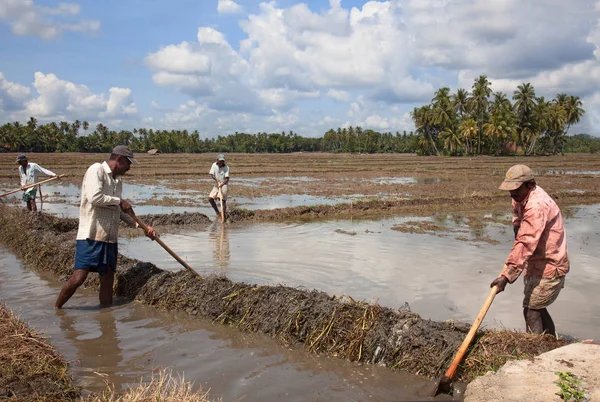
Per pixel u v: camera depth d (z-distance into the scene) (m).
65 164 40.59
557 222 4.38
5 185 23.05
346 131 152.12
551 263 4.41
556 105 91.00
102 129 129.38
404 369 4.45
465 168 40.03
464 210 15.52
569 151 135.88
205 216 12.99
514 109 85.12
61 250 7.90
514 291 6.55
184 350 4.82
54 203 16.80
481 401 3.42
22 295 6.57
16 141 111.62
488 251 9.16
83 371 4.27
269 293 5.66
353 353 4.70
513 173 4.41
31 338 4.39
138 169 35.53
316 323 5.03
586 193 19.52
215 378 4.18
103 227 6.02
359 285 6.84
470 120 79.50
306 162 51.09
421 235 10.96
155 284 6.45
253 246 9.62
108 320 5.70
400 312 4.95
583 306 5.95
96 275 7.06
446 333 4.52
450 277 7.25
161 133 127.06
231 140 156.62
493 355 4.14
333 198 18.81
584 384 3.34
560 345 4.13
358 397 3.90
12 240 9.70
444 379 3.92
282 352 4.84
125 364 4.44
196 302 6.00
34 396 3.63
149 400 3.54
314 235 10.95
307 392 3.96
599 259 8.45
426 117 83.88
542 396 3.28
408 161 55.25
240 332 5.40
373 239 10.45
